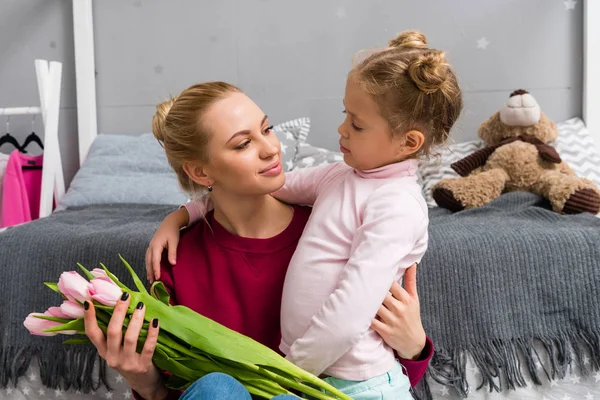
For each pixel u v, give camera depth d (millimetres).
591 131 2285
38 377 1449
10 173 2104
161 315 917
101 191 2168
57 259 1442
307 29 2387
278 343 1062
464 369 1357
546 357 1374
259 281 1071
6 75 2523
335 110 2406
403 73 1017
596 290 1369
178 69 2457
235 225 1105
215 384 824
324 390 968
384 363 986
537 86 2326
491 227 1482
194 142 1026
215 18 2422
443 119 1059
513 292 1375
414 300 1018
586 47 2254
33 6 2482
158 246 1109
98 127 2508
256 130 1023
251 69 2428
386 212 963
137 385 978
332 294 935
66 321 915
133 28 2455
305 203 1189
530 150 1993
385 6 2348
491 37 2320
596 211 1779
